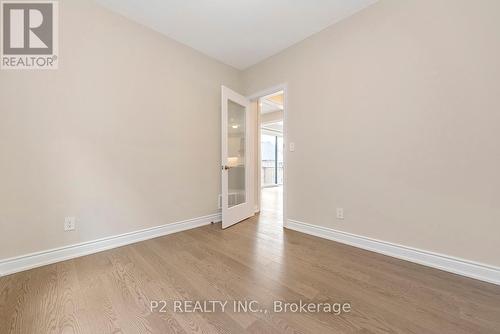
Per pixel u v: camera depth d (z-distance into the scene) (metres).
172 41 2.48
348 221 2.13
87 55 1.88
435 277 1.50
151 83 2.30
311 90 2.41
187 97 2.63
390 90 1.82
